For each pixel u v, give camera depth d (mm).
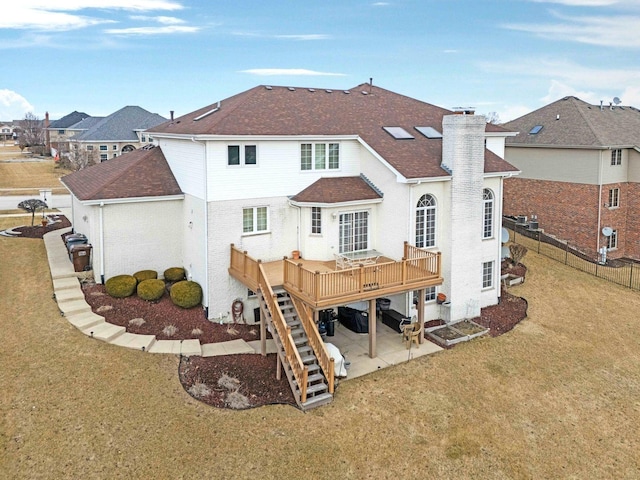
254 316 18578
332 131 19422
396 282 16297
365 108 23031
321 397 13383
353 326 18188
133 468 10523
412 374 15227
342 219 18906
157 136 20875
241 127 17531
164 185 19422
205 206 17094
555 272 25781
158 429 11711
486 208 20609
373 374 15133
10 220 29938
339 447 11742
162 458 10859
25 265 20891
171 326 16688
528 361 16516
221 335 16875
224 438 11656
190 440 11477
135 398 12727
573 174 30672
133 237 18859
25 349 14469
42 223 27828
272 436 11906
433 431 12594
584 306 21797
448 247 18906
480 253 19578
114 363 14125
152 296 17797
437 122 23906
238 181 17547
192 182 18188
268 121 18672
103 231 18266
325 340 17484
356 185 19469
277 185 18453
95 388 12945
